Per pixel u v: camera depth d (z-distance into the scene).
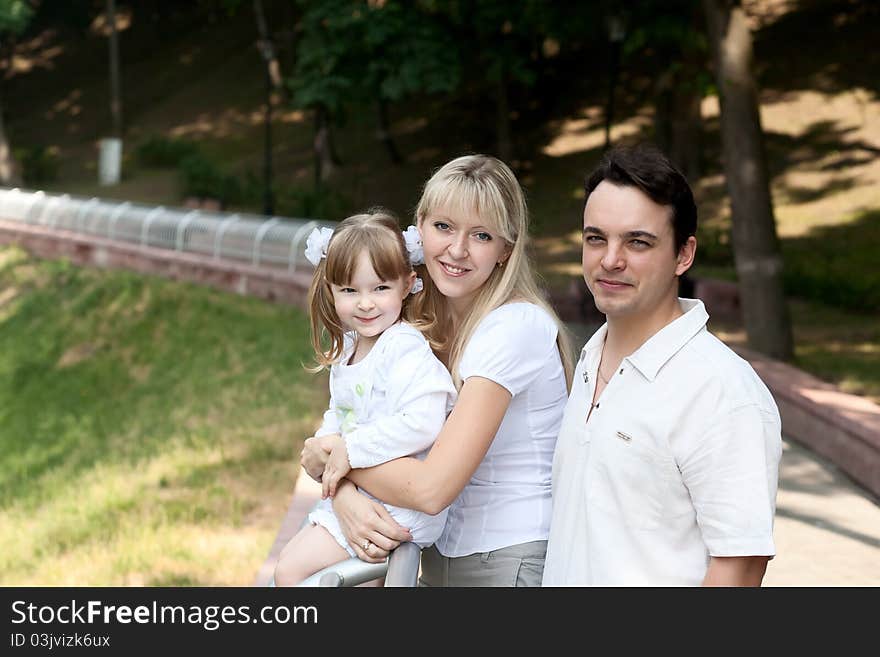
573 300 15.75
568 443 2.31
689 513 2.14
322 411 11.70
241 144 34.25
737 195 11.75
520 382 2.42
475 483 2.57
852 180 21.03
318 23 23.84
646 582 2.16
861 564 5.69
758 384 2.13
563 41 22.48
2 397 18.72
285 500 8.80
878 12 26.69
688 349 2.13
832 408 8.07
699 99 22.45
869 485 7.21
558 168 26.22
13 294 23.64
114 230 23.78
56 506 10.72
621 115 27.61
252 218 20.72
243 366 15.45
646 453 2.13
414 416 2.38
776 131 23.56
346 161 30.34
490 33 24.14
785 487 7.36
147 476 10.42
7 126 42.47
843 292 15.88
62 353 19.64
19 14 35.56
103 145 34.34
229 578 6.89
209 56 42.62
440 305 2.67
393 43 23.50
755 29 28.05
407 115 31.72
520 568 2.52
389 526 2.36
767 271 11.68
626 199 2.10
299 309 17.62
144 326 19.22
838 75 24.86
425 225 2.50
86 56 47.06
